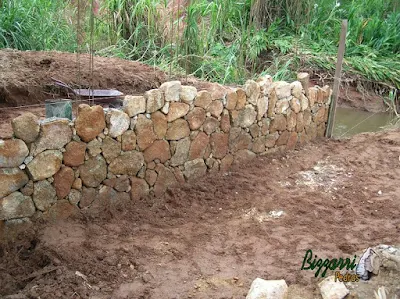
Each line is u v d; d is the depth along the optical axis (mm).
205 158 4871
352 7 11672
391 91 9805
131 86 6051
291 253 3717
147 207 4273
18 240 3572
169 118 4383
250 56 9180
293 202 4566
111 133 3959
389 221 4324
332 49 10625
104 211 4074
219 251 3695
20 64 5957
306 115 6125
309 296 3141
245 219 4227
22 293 2992
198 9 8078
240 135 5188
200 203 4461
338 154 5988
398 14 11867
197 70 7574
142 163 4277
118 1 8461
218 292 3186
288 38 10531
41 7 8273
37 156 3561
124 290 3164
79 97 5070
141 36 8562
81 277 3191
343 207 4551
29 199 3607
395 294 3047
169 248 3678
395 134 6797
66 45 7914
